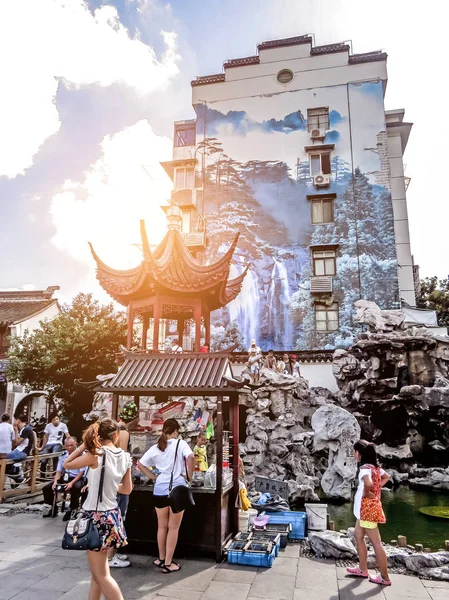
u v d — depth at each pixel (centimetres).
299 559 654
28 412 2423
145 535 673
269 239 2627
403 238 2658
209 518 663
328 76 2797
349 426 1396
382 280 2450
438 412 1734
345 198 2594
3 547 706
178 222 1241
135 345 2356
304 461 1537
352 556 650
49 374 2233
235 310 2555
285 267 2570
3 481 1043
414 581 573
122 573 592
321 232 2581
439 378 1791
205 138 2855
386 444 1811
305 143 2733
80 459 433
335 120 2716
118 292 1195
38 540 743
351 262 2505
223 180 2769
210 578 577
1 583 559
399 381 1867
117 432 485
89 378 2250
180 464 618
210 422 830
